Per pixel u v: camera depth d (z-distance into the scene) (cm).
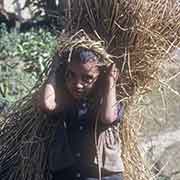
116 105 317
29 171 339
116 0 316
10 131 351
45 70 338
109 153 321
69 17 328
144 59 324
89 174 320
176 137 546
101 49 311
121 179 325
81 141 319
